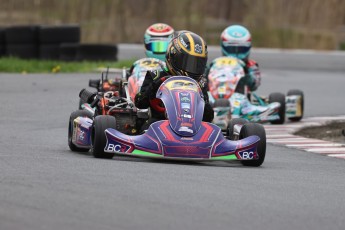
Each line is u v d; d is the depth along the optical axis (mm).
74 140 32312
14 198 20766
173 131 29125
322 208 21797
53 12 115125
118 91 36906
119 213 19688
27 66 74250
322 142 41250
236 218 19938
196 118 29625
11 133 39250
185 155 28656
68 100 53719
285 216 20516
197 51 31609
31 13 115375
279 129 46750
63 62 80938
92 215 19359
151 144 28781
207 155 28828
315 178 27469
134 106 33688
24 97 54500
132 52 101125
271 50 117938
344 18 141250
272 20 123125
